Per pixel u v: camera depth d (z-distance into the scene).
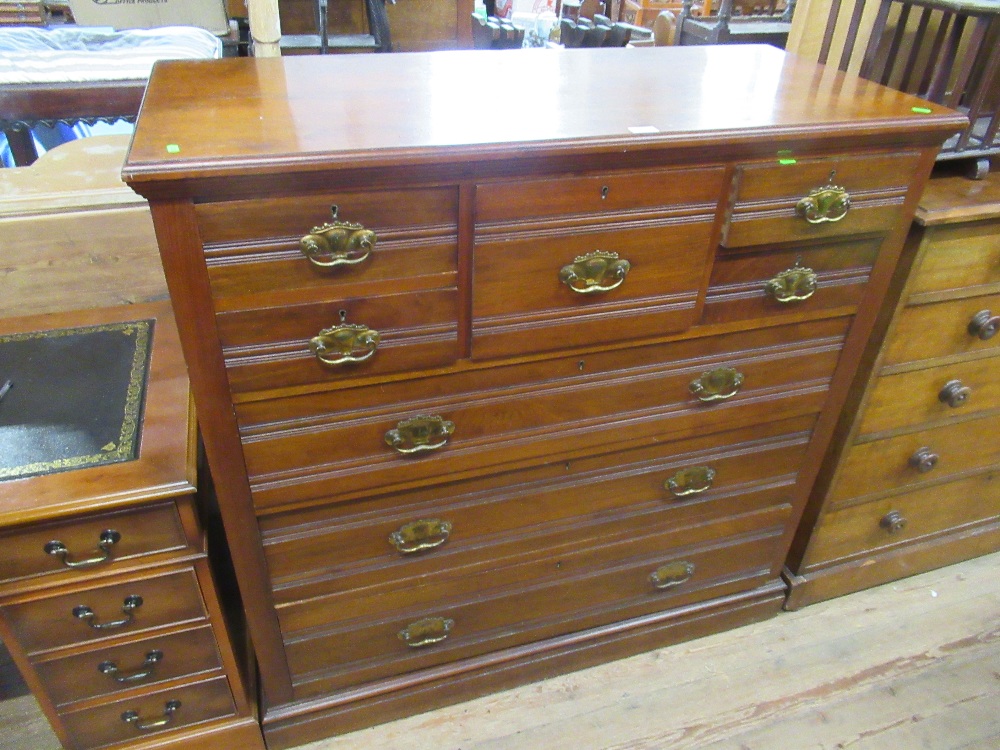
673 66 1.34
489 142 0.93
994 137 1.38
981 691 1.61
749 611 1.72
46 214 1.49
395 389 1.11
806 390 1.38
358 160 0.88
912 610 1.79
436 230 0.98
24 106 1.82
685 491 1.44
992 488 1.80
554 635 1.58
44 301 1.58
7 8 2.47
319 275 0.96
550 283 1.07
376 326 1.03
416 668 1.49
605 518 1.42
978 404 1.59
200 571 1.20
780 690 1.60
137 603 1.19
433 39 3.08
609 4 3.01
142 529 1.13
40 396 1.27
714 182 1.05
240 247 0.91
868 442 1.55
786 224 1.12
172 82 1.13
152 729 1.36
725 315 1.21
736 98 1.15
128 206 1.53
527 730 1.52
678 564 1.57
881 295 1.29
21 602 1.12
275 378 1.03
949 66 1.34
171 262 0.90
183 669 1.30
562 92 1.15
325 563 1.27
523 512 1.35
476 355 1.10
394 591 1.35
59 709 1.26
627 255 1.08
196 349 0.97
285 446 1.10
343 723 1.48
